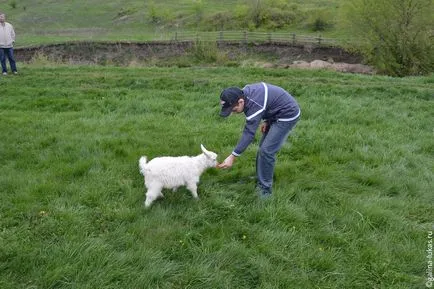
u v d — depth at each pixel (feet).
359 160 23.47
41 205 17.16
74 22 185.16
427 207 18.58
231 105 16.11
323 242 15.87
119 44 119.75
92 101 35.32
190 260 14.49
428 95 41.27
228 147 24.53
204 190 18.97
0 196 17.76
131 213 16.76
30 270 13.51
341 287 13.64
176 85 42.78
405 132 29.01
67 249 14.23
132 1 211.82
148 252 14.42
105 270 13.50
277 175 20.95
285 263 14.47
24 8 211.00
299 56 111.86
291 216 17.10
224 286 13.33
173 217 16.90
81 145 23.91
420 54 80.33
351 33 89.10
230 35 127.13
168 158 17.46
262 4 155.02
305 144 25.44
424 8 77.30
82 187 18.74
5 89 39.09
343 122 31.09
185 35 130.82
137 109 33.01
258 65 96.89
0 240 14.62
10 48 46.16
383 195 19.98
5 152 22.58
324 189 19.72
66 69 52.65
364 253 15.03
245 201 18.33
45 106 34.17
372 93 41.50
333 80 48.32
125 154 23.07
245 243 15.47
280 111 17.11
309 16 149.18
